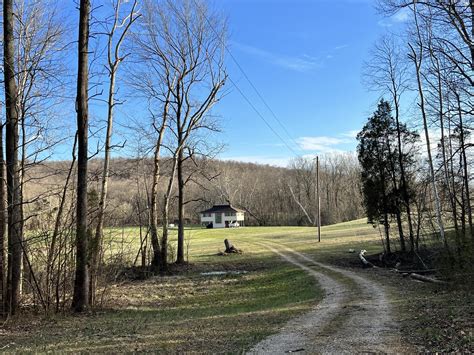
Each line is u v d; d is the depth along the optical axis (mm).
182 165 30938
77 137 14344
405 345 7344
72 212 15547
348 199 101688
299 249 38812
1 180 13203
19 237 13445
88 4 14266
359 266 26234
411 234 27219
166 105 27188
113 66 17812
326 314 11008
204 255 37000
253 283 23141
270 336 8562
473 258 13992
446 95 23547
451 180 25062
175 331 9594
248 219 111062
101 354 7484
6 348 8617
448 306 10492
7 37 13477
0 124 13562
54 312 13953
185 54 27875
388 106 29344
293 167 114562
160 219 50844
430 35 28406
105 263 19875
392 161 28906
